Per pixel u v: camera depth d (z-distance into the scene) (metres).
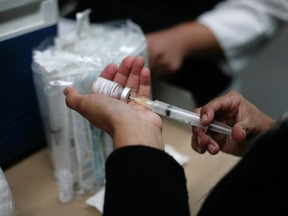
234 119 0.59
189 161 0.73
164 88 0.90
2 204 0.50
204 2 1.19
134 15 1.09
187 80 1.11
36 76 0.63
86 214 0.62
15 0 0.61
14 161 0.73
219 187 0.39
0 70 0.64
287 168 0.34
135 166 0.39
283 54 2.28
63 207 0.63
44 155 0.76
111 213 0.39
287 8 1.16
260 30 1.15
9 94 0.67
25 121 0.72
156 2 1.14
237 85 1.33
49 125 0.66
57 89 0.58
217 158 0.73
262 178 0.35
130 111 0.47
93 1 0.98
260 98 1.95
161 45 0.93
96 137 0.63
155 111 0.58
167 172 0.40
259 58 2.27
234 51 1.13
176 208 0.39
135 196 0.38
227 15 1.13
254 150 0.35
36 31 0.67
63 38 0.68
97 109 0.47
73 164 0.66
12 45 0.64
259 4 1.17
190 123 0.58
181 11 1.16
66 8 0.95
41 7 0.67
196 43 1.04
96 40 0.69
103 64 0.60
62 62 0.60
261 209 0.36
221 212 0.38
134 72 0.58
